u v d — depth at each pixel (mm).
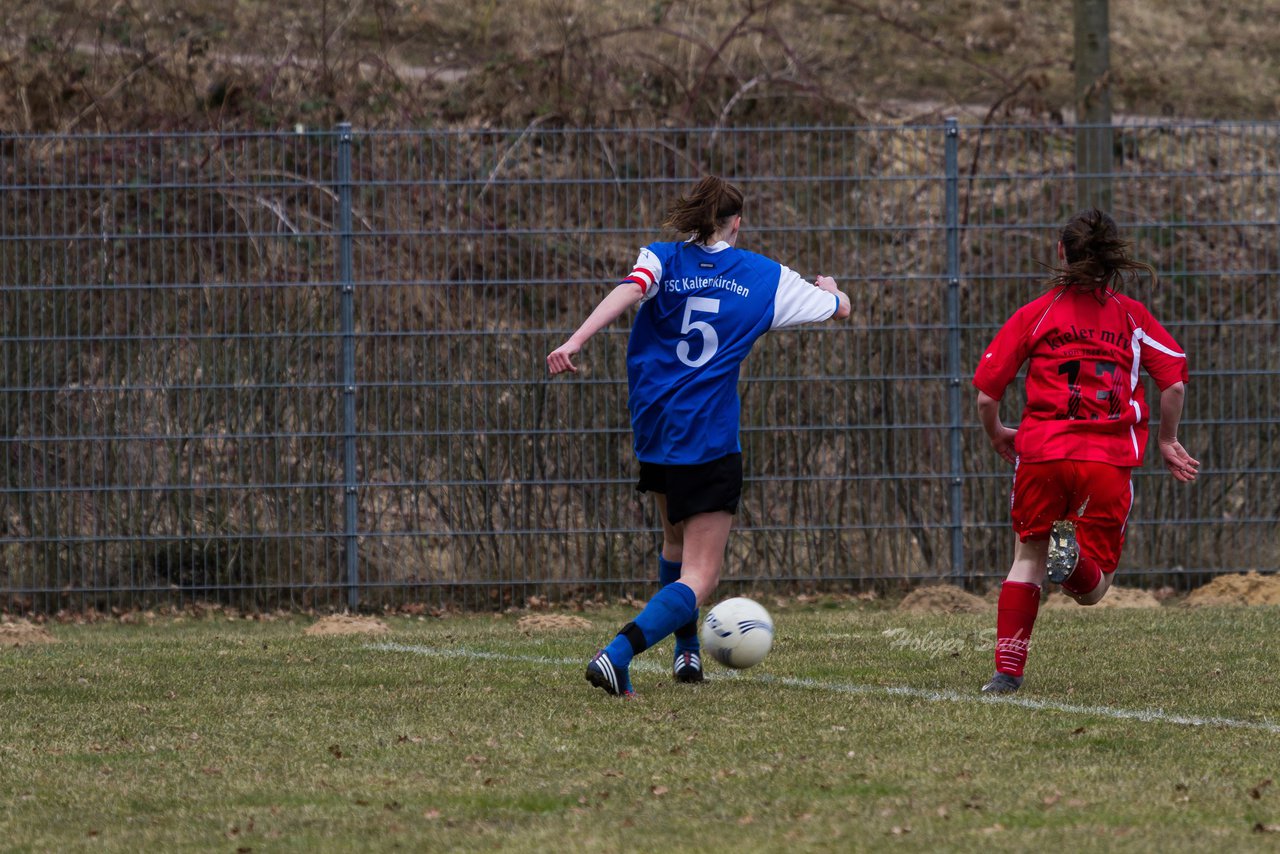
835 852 12312
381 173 38406
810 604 37750
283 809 14266
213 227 37969
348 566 37625
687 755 16312
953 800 14109
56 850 12961
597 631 31266
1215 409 38719
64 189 37375
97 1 54625
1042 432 20812
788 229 38438
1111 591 37344
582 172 39000
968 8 74125
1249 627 28859
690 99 47062
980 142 40531
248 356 37469
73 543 37406
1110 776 15109
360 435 37594
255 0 60438
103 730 18859
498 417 37812
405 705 20250
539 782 15172
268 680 23156
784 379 38031
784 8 68688
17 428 37375
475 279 37938
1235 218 39062
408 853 12609
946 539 38500
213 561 37719
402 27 62562
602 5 63500
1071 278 20766
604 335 37906
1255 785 14719
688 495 20656
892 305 38219
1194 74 73188
